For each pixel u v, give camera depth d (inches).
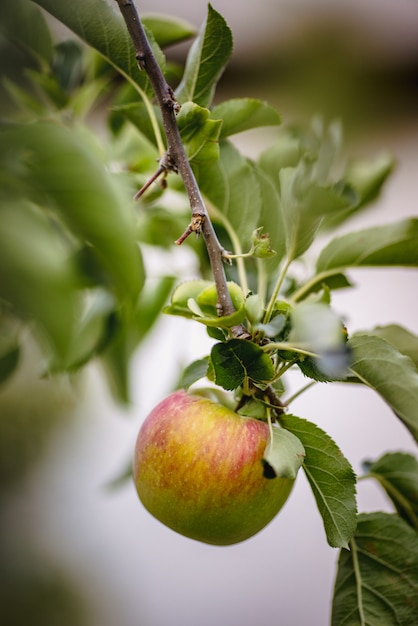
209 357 19.5
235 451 19.1
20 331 23.7
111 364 25.6
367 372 19.3
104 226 15.7
